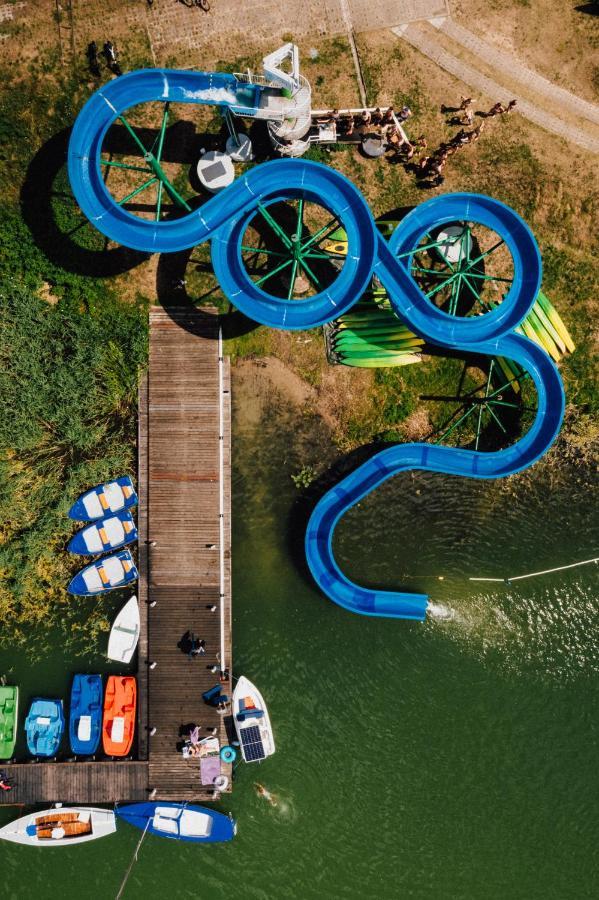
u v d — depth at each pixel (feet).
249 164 83.51
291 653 84.94
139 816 82.48
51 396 83.46
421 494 85.71
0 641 84.23
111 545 83.82
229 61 83.20
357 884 83.82
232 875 83.51
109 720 83.10
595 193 83.87
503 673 85.61
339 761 84.43
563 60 83.35
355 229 72.74
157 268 83.35
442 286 75.97
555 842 84.23
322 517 83.41
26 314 82.53
